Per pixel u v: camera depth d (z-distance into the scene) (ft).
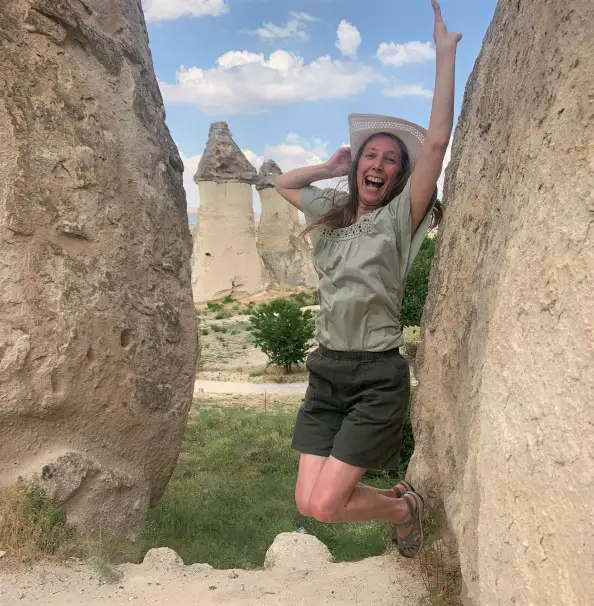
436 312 11.21
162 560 11.88
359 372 9.33
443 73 9.26
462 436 9.27
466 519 7.32
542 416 5.23
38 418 12.93
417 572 10.78
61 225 13.71
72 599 10.08
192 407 37.58
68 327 13.37
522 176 7.08
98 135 14.90
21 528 11.57
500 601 5.41
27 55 13.57
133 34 16.92
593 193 5.41
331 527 17.75
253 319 55.52
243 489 22.12
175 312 16.72
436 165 9.14
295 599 10.25
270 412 35.96
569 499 4.76
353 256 9.29
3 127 12.99
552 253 5.65
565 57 6.34
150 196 16.26
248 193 123.44
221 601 10.19
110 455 14.60
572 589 4.56
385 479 22.72
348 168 11.10
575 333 5.19
